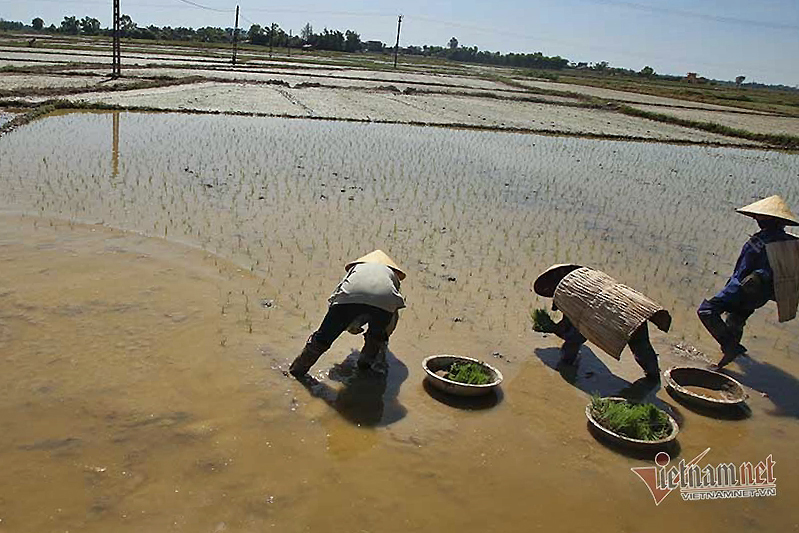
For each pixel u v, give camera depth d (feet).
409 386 17.30
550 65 467.52
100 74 105.91
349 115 79.10
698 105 146.51
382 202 36.37
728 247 33.55
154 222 29.14
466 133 72.49
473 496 13.34
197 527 11.78
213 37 358.84
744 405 17.87
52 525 11.53
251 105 81.35
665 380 18.52
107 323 19.11
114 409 15.01
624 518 13.16
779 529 13.20
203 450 13.88
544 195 42.24
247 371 17.17
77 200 31.58
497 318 22.02
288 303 21.66
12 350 17.13
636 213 39.55
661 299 25.17
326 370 17.75
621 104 126.21
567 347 19.38
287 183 38.81
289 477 13.32
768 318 24.40
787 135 90.48
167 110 69.41
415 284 24.29
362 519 12.35
